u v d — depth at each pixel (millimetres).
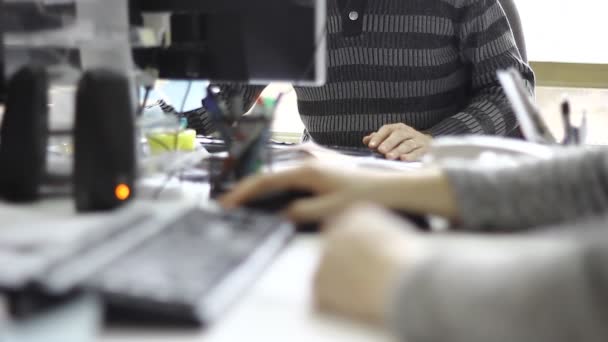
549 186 544
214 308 366
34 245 456
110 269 391
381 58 1518
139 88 905
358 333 356
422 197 556
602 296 278
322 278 385
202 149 1003
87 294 358
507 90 824
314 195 604
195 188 807
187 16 877
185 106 1039
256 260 453
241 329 363
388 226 401
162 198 740
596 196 531
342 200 564
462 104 1609
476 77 1507
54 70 813
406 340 308
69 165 785
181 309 353
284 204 602
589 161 552
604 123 2115
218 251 449
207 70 890
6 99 713
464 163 614
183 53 893
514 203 540
